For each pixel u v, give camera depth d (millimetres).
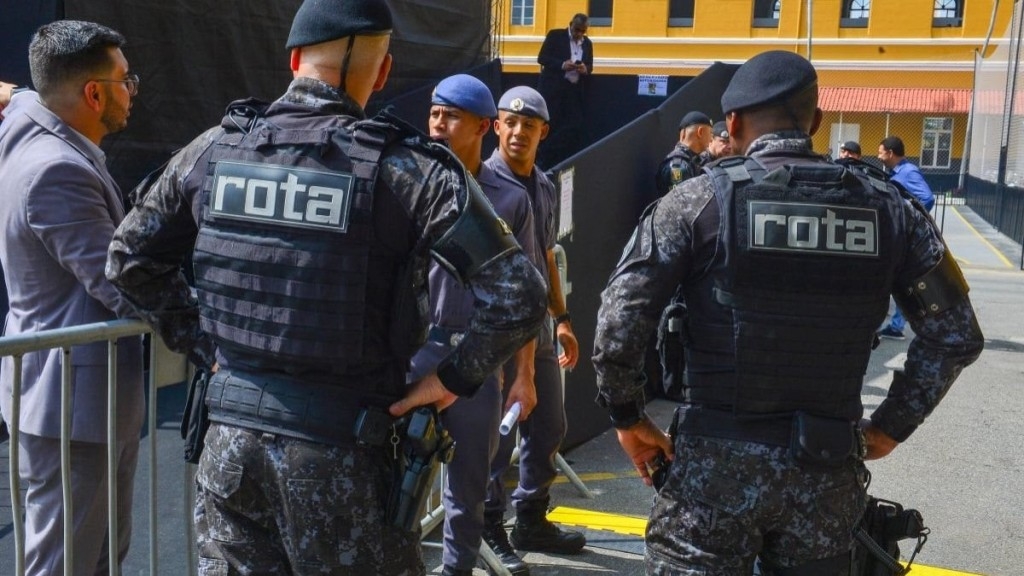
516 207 3623
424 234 2043
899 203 2488
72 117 2811
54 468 2805
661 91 9867
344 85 2166
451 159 2064
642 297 2447
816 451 2346
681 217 2438
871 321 2453
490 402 3406
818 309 2391
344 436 2057
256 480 2096
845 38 31594
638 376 2531
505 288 2041
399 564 2107
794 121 2531
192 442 2281
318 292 2027
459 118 3521
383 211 2045
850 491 2438
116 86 2869
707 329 2438
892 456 5785
